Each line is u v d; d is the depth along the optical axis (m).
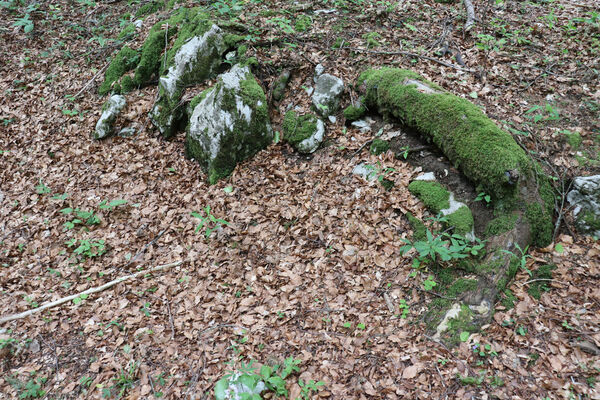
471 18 6.77
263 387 3.43
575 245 4.17
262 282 4.43
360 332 3.82
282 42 6.54
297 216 4.95
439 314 3.79
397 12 7.23
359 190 4.97
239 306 4.25
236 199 5.34
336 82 5.86
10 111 7.01
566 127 4.98
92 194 5.76
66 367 3.95
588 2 7.31
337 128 5.75
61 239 5.27
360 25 6.95
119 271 4.84
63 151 6.38
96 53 7.60
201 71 6.42
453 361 3.45
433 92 4.96
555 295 3.82
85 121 6.65
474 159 4.38
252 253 4.74
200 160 5.86
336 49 6.42
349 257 4.41
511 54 6.11
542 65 5.84
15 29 8.30
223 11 6.63
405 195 4.76
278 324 4.02
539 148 4.77
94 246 5.09
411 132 5.26
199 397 3.52
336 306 4.07
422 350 3.57
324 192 5.10
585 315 3.61
